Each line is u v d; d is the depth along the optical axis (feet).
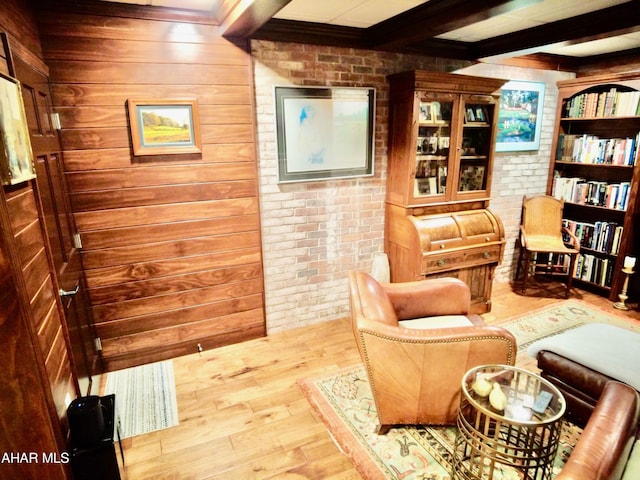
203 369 9.20
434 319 8.35
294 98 9.72
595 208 13.91
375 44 9.96
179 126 8.66
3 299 4.16
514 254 14.58
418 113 10.12
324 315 11.53
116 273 8.77
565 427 7.09
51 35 7.38
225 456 6.68
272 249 10.40
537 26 9.64
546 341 7.49
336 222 11.09
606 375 6.55
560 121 13.87
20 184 4.82
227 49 8.79
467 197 11.35
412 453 6.62
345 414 7.61
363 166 11.05
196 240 9.37
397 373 6.54
